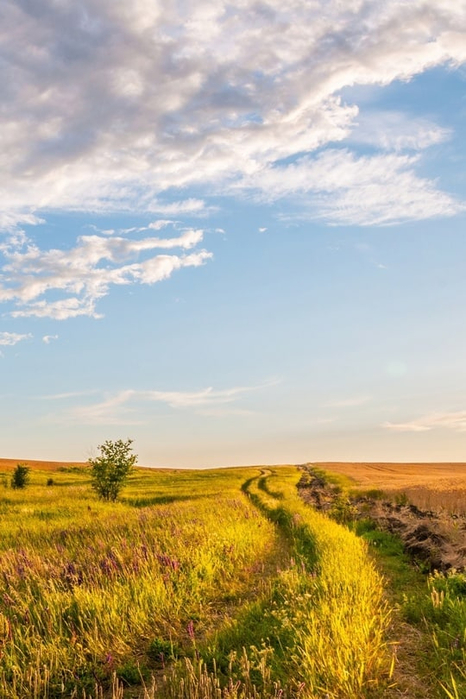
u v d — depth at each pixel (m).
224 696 5.56
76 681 6.42
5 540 14.91
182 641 7.95
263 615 8.23
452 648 6.98
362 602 8.25
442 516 20.53
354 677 5.82
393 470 101.06
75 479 62.59
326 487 56.28
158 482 62.28
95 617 7.77
